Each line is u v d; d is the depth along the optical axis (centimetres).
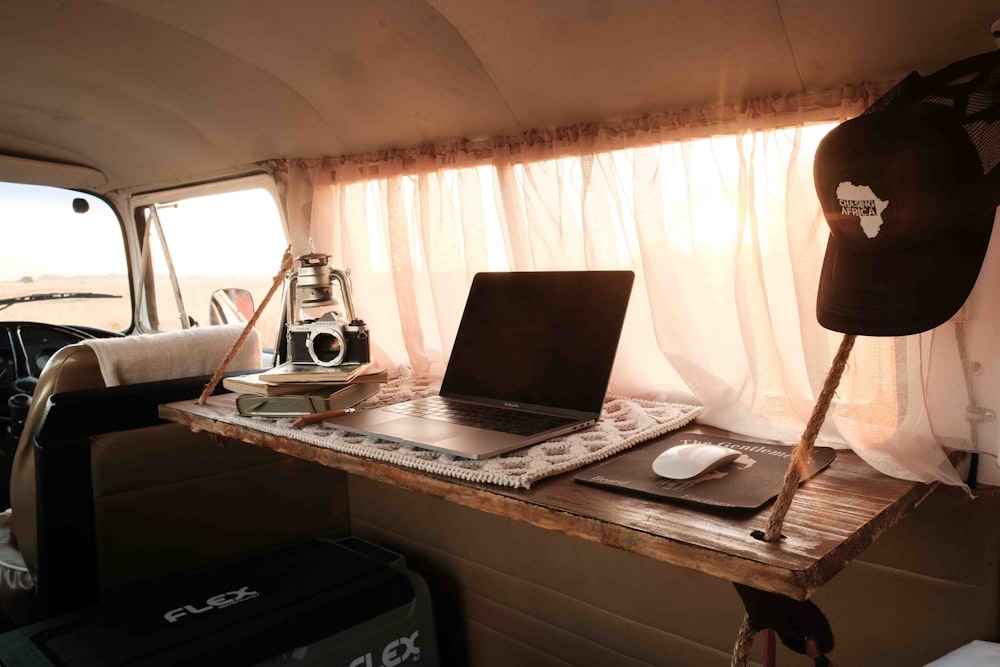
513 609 171
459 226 172
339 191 195
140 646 126
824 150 83
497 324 148
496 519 172
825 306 85
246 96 179
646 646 147
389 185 180
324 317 148
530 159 152
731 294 132
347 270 163
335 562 164
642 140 135
